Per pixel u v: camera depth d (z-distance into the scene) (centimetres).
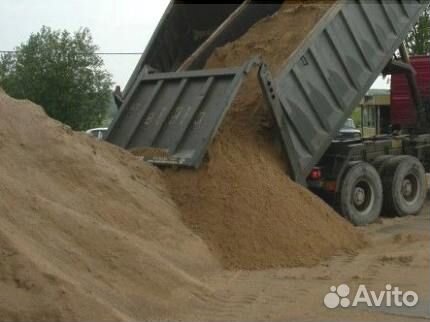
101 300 620
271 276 805
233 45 1160
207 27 1282
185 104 989
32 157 810
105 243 716
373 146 1300
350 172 1171
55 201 759
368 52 1161
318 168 1100
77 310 588
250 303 700
